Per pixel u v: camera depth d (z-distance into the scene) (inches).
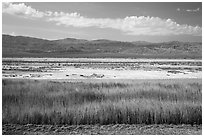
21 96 347.6
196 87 404.8
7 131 266.2
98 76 615.5
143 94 371.6
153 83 438.9
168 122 294.5
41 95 354.0
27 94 354.6
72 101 338.3
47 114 298.8
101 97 355.6
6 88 372.5
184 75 649.6
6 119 290.8
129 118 295.0
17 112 301.9
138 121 294.4
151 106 316.8
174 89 393.1
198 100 344.2
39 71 715.4
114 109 308.7
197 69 821.2
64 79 526.0
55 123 289.1
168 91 380.2
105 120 292.7
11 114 298.5
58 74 647.1
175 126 285.3
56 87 396.8
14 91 362.3
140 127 279.9
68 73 677.9
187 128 279.1
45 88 387.9
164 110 306.7
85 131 266.5
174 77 597.6
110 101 337.1
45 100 338.3
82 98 351.6
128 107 312.5
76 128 276.8
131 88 394.6
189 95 365.4
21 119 291.9
